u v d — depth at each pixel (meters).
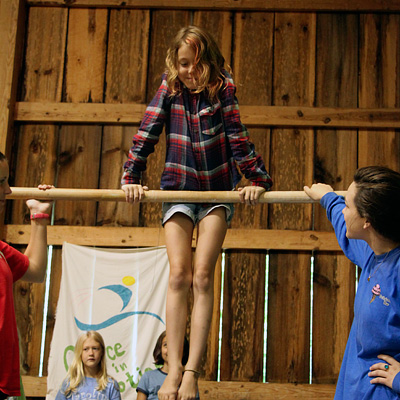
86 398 3.90
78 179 5.15
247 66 5.26
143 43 5.35
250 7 5.32
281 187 5.07
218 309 4.86
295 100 5.19
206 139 2.64
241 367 4.77
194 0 5.34
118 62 5.32
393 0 5.29
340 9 5.30
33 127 5.25
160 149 5.15
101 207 5.09
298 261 4.93
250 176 2.66
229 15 5.35
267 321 4.84
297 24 5.33
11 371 2.22
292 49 5.29
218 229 2.64
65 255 4.91
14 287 4.94
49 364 4.67
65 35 5.39
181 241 2.62
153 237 4.96
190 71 2.59
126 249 4.93
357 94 5.20
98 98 5.27
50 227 5.01
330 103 5.19
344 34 5.30
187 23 5.37
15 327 2.30
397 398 1.96
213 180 2.69
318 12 5.35
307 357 4.79
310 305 4.86
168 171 2.69
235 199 2.61
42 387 4.74
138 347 4.71
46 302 4.92
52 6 5.45
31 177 5.17
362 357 2.09
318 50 5.29
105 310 4.80
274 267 4.93
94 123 5.24
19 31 5.34
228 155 2.73
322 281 4.89
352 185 2.19
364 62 5.25
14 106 5.23
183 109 2.66
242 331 4.83
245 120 5.12
